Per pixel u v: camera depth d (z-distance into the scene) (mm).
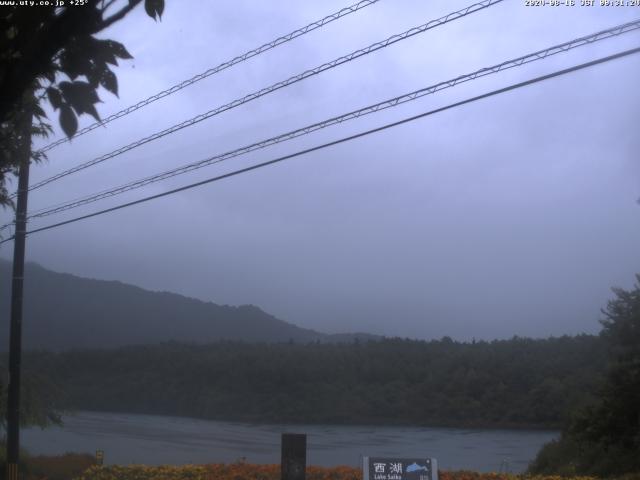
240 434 42719
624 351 20219
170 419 60375
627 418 19438
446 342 68500
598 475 18391
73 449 32250
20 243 17094
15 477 16344
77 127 3480
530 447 33938
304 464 11438
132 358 85250
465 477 13789
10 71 3236
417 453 30453
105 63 3463
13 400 16594
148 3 3469
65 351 93625
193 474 14250
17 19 3211
